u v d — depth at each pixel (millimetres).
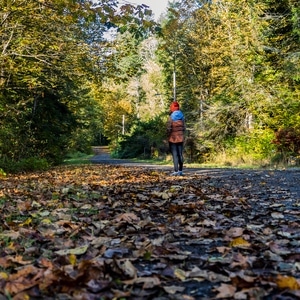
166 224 3561
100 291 1798
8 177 10602
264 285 1889
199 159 27453
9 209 4348
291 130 17984
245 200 4973
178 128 9836
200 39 30688
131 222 3549
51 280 1854
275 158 18031
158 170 13375
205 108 30406
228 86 25516
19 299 1672
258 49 22609
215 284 1953
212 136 25953
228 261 2299
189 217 3891
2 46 11516
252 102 23031
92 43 12320
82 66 12336
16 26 10883
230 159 22359
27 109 16188
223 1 26297
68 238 2920
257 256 2467
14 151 15602
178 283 1975
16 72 11984
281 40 23719
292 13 21875
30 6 10312
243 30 23656
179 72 36188
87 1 5492
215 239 2936
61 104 20375
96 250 2551
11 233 3004
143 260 2387
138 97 75188
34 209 4465
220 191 6180
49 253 2502
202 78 32094
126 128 73000
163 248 2547
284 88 22312
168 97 41281
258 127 23219
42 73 12977
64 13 6441
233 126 25500
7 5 9969
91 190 6457
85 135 48906
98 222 3557
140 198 5234
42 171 14289
